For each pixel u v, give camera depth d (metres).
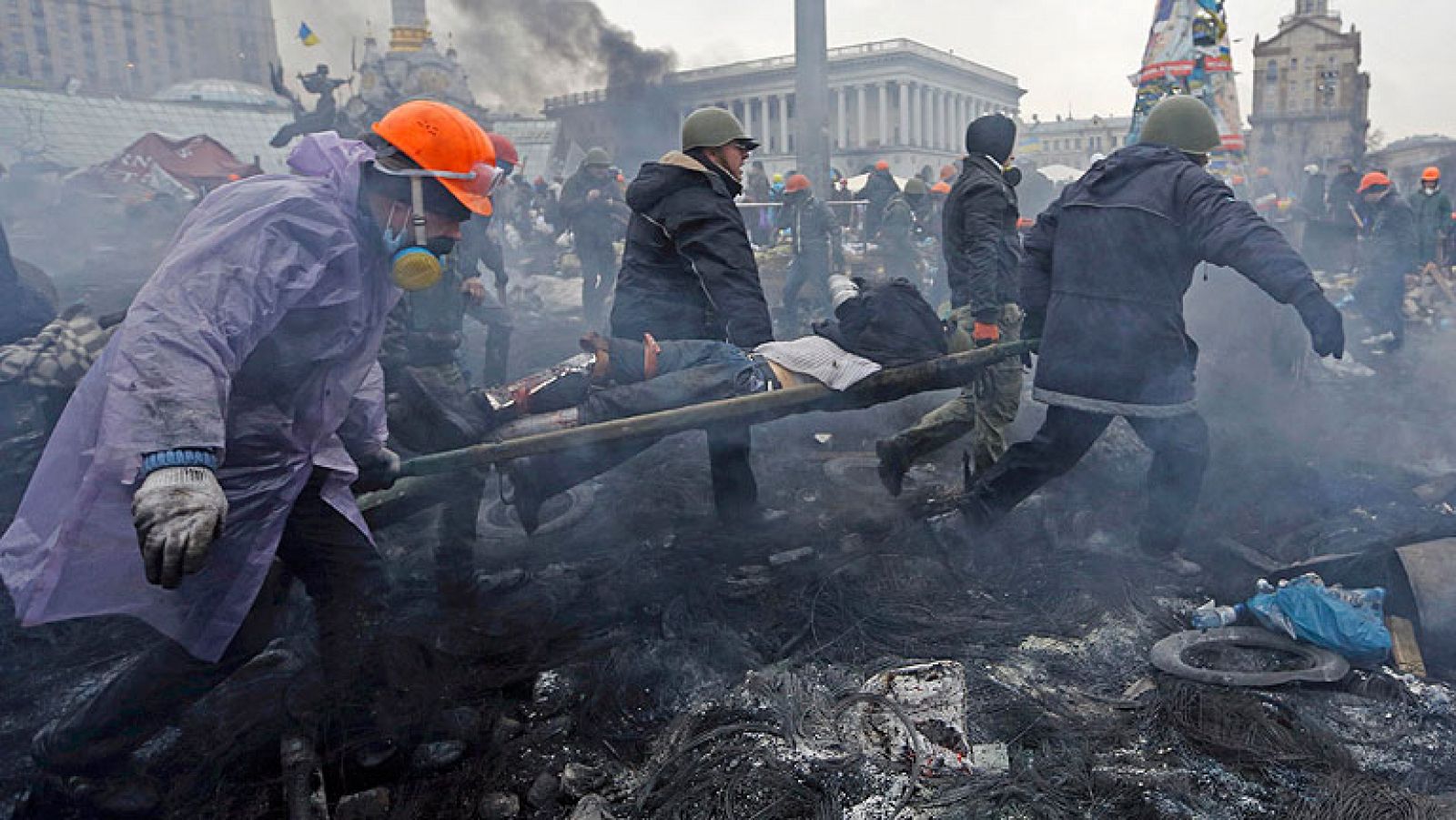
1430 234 9.70
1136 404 3.02
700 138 3.21
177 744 2.28
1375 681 2.44
